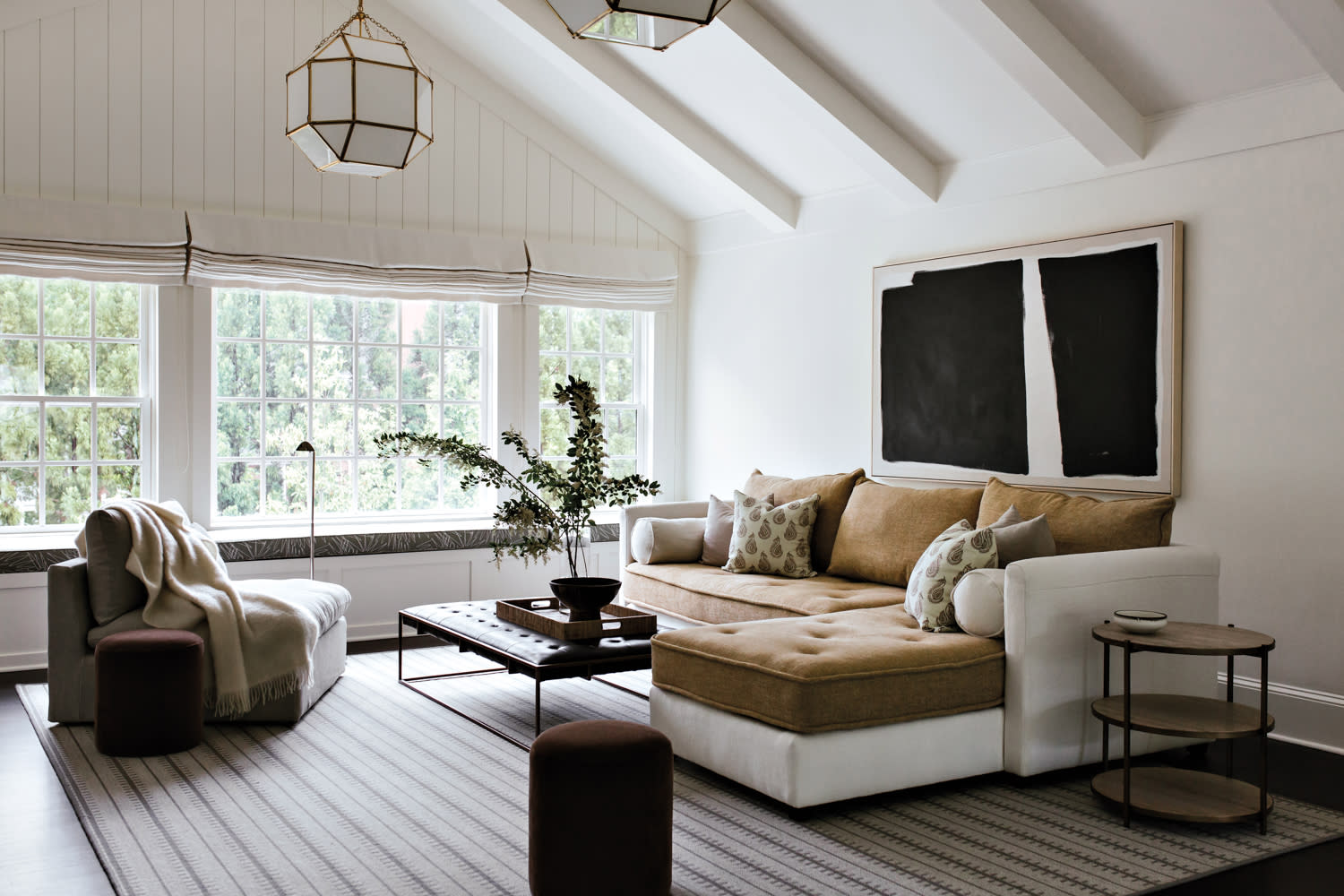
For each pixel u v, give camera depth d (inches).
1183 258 184.5
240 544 234.5
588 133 276.7
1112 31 175.9
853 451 251.0
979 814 139.4
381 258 254.5
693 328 302.5
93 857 124.5
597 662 166.6
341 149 167.3
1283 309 171.0
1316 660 167.9
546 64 252.1
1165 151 186.4
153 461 236.7
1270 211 172.6
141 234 227.1
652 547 239.8
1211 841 130.6
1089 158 198.2
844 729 136.9
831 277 256.1
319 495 258.5
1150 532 166.7
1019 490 187.8
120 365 235.0
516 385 276.8
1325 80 164.9
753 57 207.9
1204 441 182.4
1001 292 212.7
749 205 265.0
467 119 269.1
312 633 183.3
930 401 227.9
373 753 164.7
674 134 248.8
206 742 169.9
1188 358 184.5
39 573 217.3
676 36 132.5
